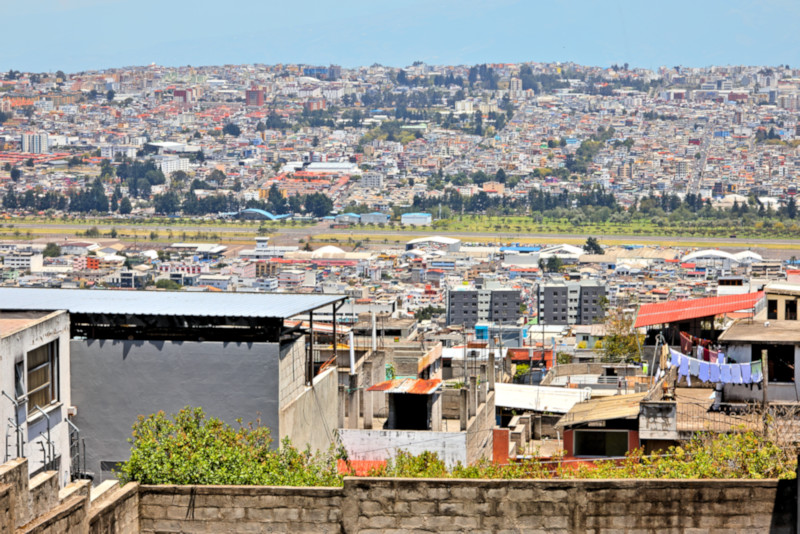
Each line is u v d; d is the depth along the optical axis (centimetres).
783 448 9756
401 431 14525
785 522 7138
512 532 7244
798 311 18425
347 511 7356
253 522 7419
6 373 9012
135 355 11225
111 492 7338
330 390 13350
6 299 11881
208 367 11212
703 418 12325
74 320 11388
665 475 9438
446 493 7269
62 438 10125
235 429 11175
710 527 7169
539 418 16912
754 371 12381
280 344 11531
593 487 7200
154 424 9838
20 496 6359
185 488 7481
